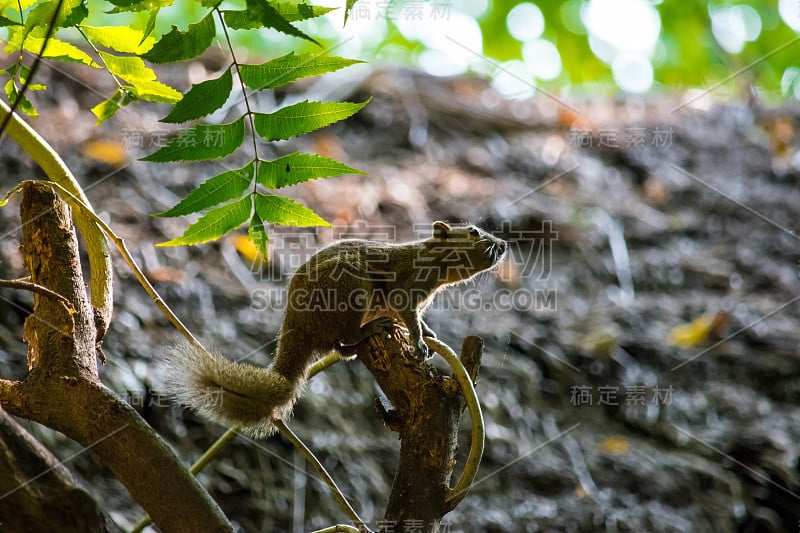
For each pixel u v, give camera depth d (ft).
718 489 27.14
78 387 10.76
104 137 31.48
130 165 30.53
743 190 39.45
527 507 25.32
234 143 11.73
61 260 11.98
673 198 39.09
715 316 31.96
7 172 27.27
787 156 41.78
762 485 27.32
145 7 10.85
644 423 28.86
